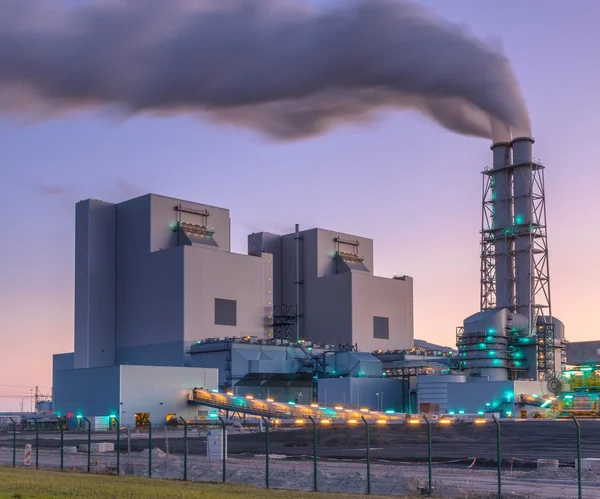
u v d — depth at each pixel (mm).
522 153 174125
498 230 177000
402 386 174250
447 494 39312
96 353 185500
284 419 137750
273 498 36281
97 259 188500
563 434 91688
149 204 186000
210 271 183375
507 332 168500
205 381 151750
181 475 49750
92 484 41062
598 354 158000
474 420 126312
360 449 74500
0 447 85062
